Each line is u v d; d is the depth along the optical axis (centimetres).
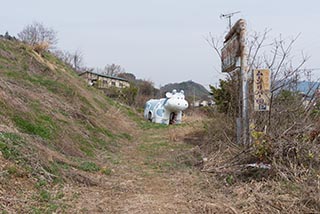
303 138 481
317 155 458
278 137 495
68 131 725
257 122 601
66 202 389
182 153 768
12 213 322
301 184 405
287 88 630
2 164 406
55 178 451
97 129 923
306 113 562
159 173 591
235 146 630
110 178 535
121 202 418
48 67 1328
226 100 848
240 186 457
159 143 988
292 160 468
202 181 517
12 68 1040
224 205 395
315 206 358
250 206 381
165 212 384
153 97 3038
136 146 933
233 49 713
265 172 470
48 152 525
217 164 582
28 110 670
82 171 536
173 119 1684
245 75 668
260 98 607
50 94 940
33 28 4262
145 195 452
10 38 1573
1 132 482
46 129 635
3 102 613
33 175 425
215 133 768
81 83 1659
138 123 1578
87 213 369
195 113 1977
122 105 2050
